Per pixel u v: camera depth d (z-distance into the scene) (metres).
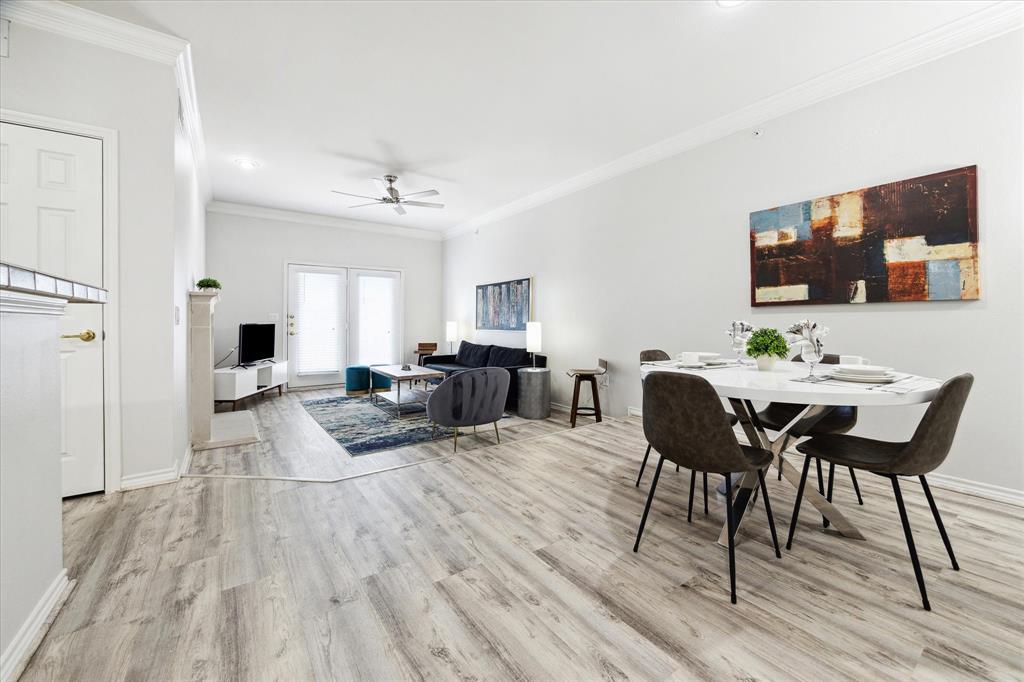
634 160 4.16
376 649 1.26
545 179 4.95
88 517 2.08
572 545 1.86
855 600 1.48
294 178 4.92
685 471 2.82
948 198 2.38
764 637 1.30
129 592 1.50
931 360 2.48
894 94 2.58
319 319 6.69
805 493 1.97
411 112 3.38
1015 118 2.20
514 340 5.93
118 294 2.37
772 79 2.90
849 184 2.77
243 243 6.07
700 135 3.59
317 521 2.09
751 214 3.26
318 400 5.57
